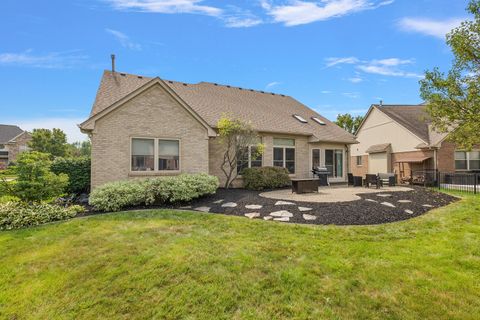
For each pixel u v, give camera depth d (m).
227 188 12.55
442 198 10.38
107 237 5.63
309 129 16.70
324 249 4.89
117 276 3.97
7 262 4.51
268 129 14.49
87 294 3.56
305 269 4.07
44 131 39.31
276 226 6.47
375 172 24.45
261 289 3.55
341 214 7.31
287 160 15.66
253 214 7.71
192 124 11.58
